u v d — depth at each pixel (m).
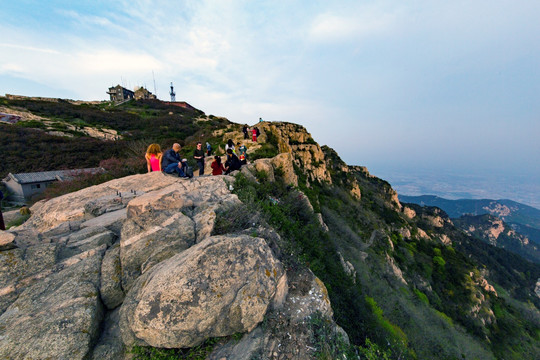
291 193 12.27
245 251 3.36
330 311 3.84
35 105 50.81
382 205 43.44
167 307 2.75
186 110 78.12
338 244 17.67
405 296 18.02
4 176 26.28
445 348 14.45
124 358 2.92
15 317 2.96
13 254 3.70
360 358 3.55
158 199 4.86
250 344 3.01
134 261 3.81
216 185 7.33
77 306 3.12
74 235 4.70
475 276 32.06
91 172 20.48
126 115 58.47
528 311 34.22
